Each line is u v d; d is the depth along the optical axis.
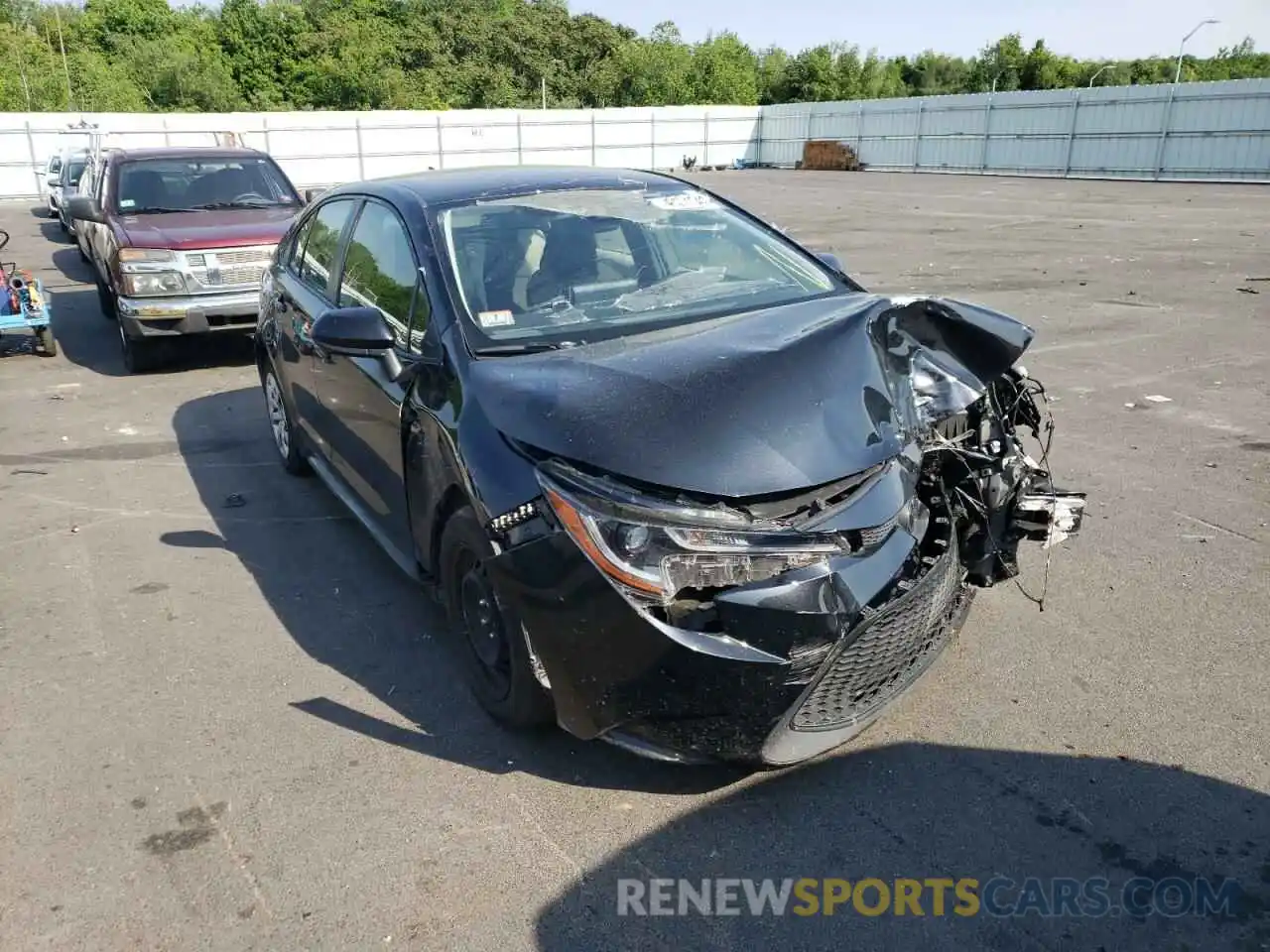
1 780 3.21
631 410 2.83
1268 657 3.69
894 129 43.44
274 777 3.19
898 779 3.08
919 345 3.38
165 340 8.88
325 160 42.41
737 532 2.67
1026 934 2.48
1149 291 11.52
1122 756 3.14
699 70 67.69
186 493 5.93
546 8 77.31
